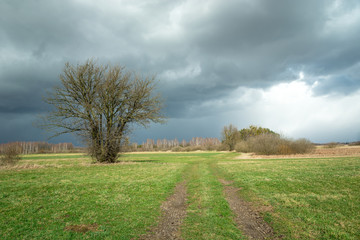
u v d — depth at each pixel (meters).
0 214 9.55
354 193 11.93
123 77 33.59
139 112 34.38
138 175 20.47
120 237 7.51
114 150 33.81
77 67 32.38
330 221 8.52
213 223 8.80
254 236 7.66
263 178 17.64
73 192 13.47
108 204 11.15
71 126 32.16
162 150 113.94
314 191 12.84
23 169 25.12
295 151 48.03
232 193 14.14
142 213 9.97
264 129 89.81
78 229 8.12
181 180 18.92
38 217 9.30
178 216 9.75
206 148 104.25
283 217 9.18
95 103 31.92
